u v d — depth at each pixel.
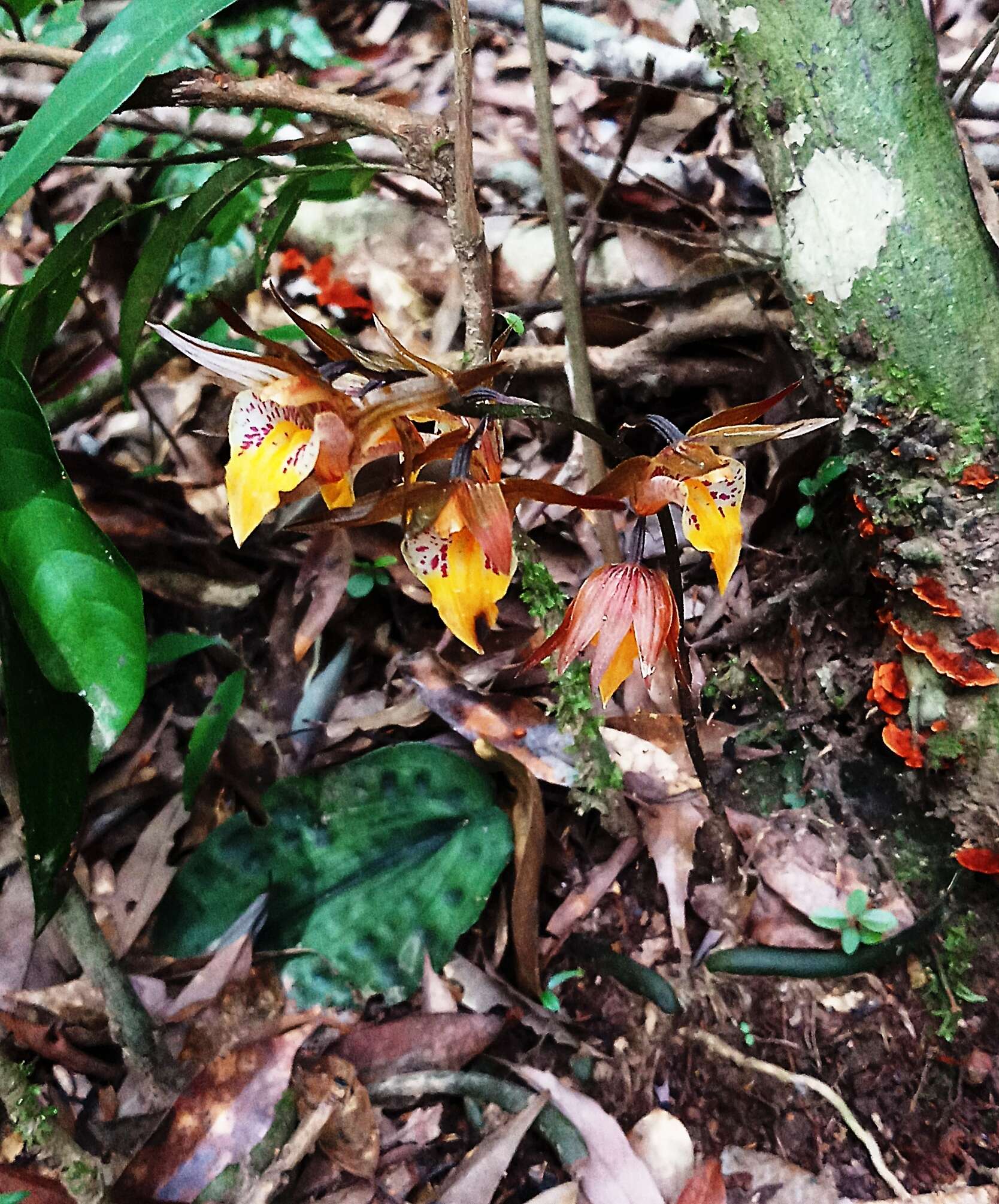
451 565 0.17
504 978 0.28
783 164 0.25
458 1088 0.25
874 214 0.24
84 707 0.17
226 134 0.38
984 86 0.36
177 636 0.30
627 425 0.18
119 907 0.29
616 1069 0.27
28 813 0.17
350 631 0.35
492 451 0.18
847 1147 0.25
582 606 0.19
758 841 0.30
